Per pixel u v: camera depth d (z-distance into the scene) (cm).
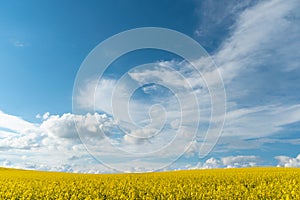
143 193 1377
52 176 2492
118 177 2170
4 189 1517
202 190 1385
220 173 2427
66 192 1441
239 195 1216
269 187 1399
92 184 1662
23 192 1452
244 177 1956
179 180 1817
